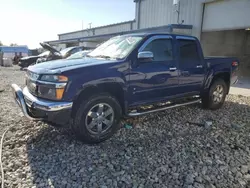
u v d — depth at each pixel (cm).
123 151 319
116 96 371
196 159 300
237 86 991
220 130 411
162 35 417
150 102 404
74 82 304
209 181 253
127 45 389
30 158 293
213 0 1149
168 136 377
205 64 495
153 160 296
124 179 253
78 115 319
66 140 351
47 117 304
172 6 1435
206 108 542
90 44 2425
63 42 3200
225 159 302
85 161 289
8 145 328
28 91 353
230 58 568
